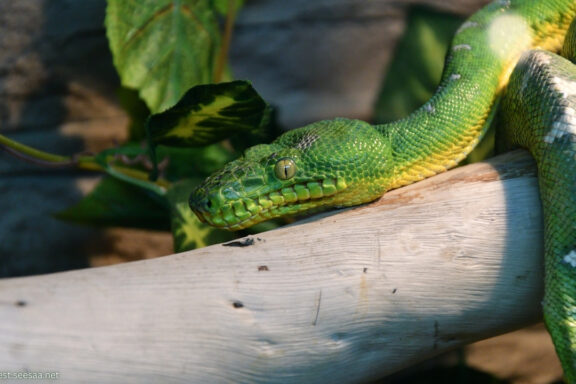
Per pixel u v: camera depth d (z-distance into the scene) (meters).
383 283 0.59
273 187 0.62
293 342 0.59
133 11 0.68
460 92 0.65
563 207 0.59
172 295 0.58
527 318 0.61
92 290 0.58
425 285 0.60
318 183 0.62
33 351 0.57
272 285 0.59
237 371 0.58
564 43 0.66
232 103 0.64
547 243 0.60
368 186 0.63
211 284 0.58
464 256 0.60
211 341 0.58
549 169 0.60
